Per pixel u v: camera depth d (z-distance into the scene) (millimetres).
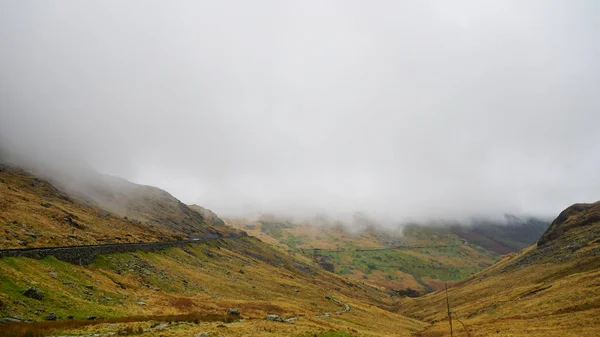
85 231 112062
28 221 92125
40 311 44375
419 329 128500
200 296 92125
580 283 112188
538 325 83812
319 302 139375
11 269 52719
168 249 135500
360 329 95375
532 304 110750
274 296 125250
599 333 65938
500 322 100438
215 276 126750
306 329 60375
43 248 69250
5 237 71688
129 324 47156
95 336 38344
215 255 174125
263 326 58375
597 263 147750
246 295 113500
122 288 73000
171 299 77688
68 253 74250
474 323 112125
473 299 182750
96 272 75938
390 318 143625
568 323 79000
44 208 114562
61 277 61531
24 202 112938
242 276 146125
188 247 160750
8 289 46469
